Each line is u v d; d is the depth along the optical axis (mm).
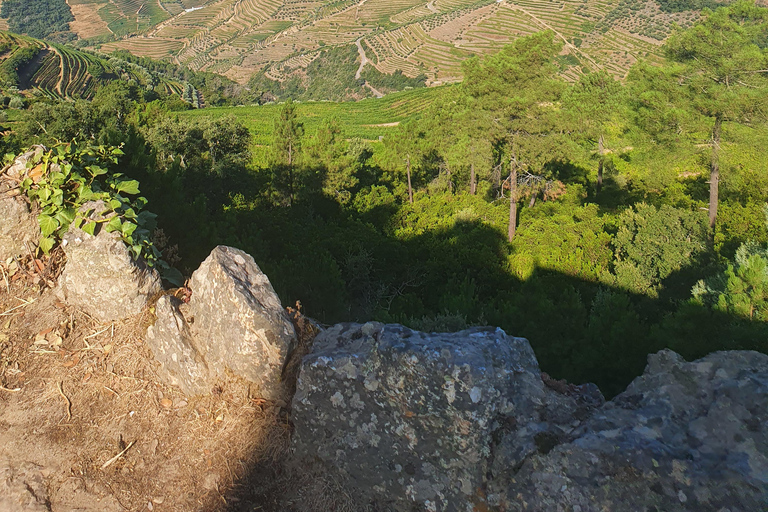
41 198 4203
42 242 4281
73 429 3518
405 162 38250
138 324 4039
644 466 2838
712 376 3307
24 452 3369
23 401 3645
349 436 3352
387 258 20844
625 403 3400
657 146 28625
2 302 4188
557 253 21469
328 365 3354
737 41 25547
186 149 29219
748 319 7926
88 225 3908
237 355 3648
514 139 27891
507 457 3102
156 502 3242
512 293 16547
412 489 3223
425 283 20656
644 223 19406
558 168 39656
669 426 3090
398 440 3266
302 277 9898
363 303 18094
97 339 3986
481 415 3111
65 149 4500
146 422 3594
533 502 2943
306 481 3385
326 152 32094
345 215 30969
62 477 3271
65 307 4145
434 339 3434
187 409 3668
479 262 21203
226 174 30375
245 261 3951
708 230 19188
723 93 25031
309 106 124562
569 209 30906
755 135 25375
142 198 4504
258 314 3619
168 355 3797
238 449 3486
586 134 31047
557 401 3383
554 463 2979
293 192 32438
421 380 3188
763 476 2721
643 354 9133
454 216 29062
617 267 17641
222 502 3271
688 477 2777
